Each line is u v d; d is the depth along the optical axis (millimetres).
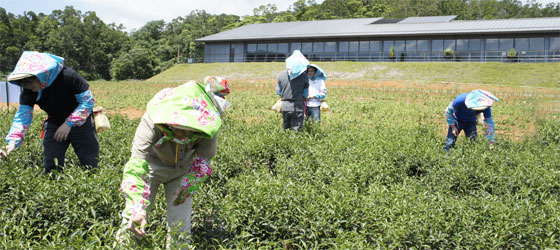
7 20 90562
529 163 7363
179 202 3838
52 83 5176
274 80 36312
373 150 7734
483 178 6684
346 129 10258
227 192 5500
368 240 4715
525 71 33875
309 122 9844
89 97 5406
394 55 43031
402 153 7750
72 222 4301
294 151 7781
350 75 37656
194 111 3373
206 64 46562
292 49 47594
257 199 4758
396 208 4742
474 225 4656
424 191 5445
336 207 4730
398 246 4379
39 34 91375
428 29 41844
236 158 7133
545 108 15016
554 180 6488
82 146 5789
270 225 4641
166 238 3941
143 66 68875
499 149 8406
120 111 17812
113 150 7070
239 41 49469
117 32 93562
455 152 7742
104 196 4477
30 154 6770
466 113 8461
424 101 22844
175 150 3883
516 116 17219
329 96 24359
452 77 34406
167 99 3443
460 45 40625
